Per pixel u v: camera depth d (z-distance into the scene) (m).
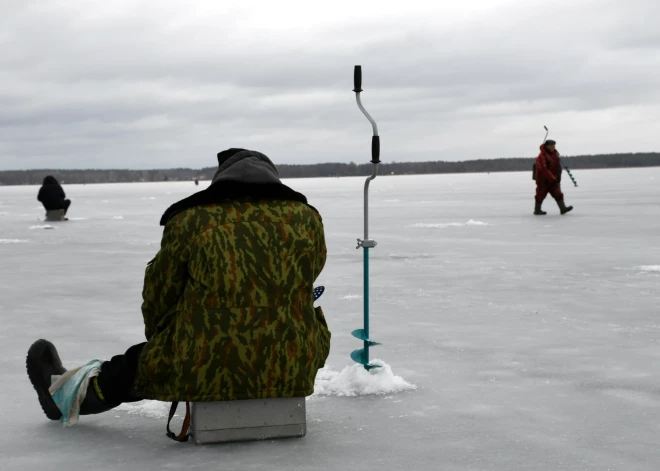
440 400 4.30
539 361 5.21
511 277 9.45
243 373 3.45
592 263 10.73
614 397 4.34
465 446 3.54
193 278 3.41
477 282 9.09
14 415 4.13
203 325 3.40
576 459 3.37
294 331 3.50
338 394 4.43
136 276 10.30
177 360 3.41
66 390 3.82
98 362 3.87
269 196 3.55
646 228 16.64
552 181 21.53
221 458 3.39
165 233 3.49
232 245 3.42
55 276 10.38
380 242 14.66
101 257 12.91
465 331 6.28
